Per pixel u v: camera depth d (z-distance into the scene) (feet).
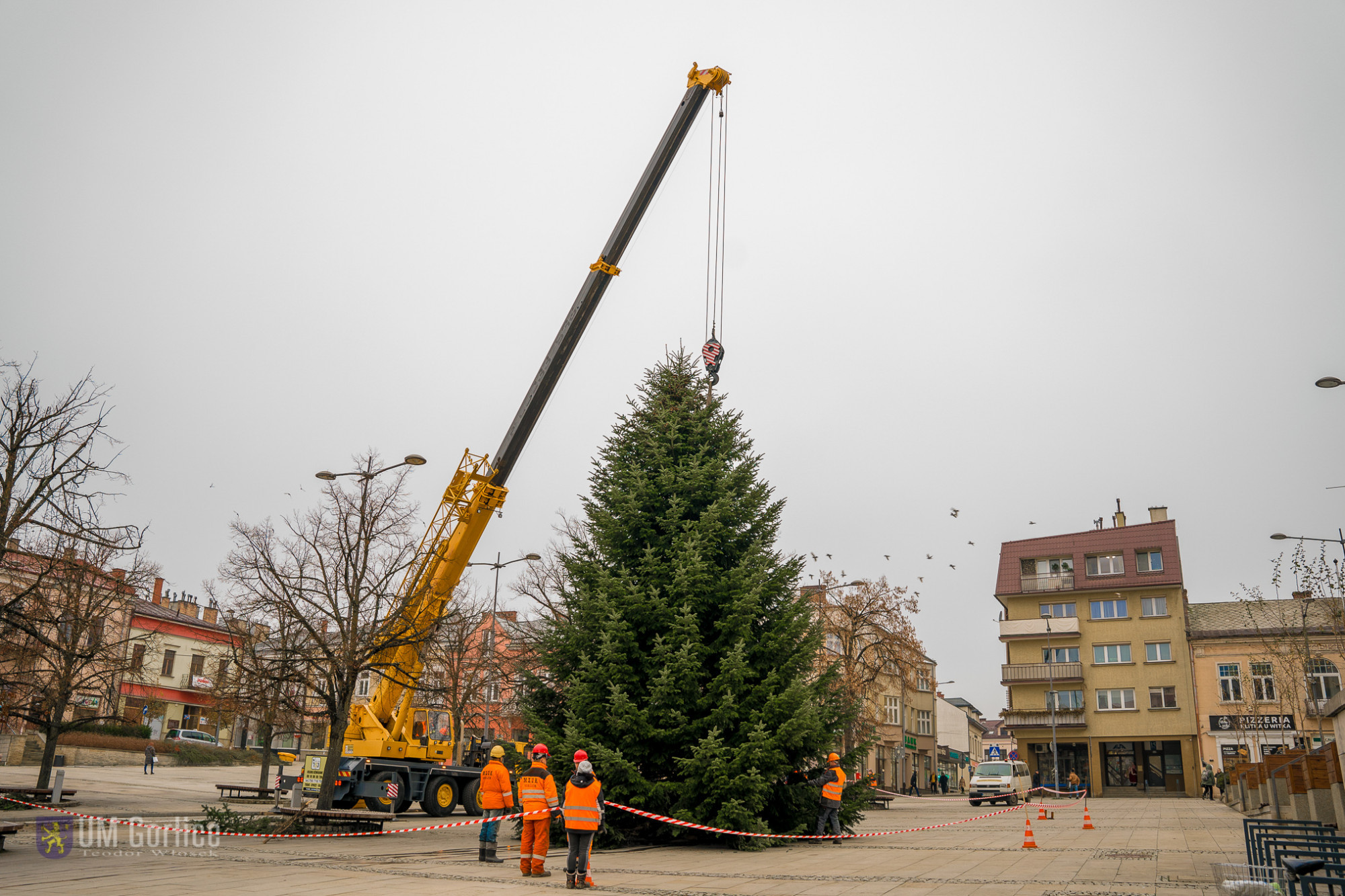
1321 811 56.34
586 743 57.00
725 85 86.17
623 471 67.51
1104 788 173.06
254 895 34.55
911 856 53.01
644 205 80.18
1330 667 130.31
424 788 82.02
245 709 86.53
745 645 61.57
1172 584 173.17
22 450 67.56
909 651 141.59
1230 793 115.85
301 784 77.20
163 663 190.60
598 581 62.08
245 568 70.54
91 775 130.82
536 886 39.17
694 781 56.08
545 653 64.34
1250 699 159.22
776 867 46.75
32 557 71.97
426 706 89.81
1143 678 173.17
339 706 66.49
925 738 250.16
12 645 75.66
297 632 73.36
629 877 42.78
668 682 57.77
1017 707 181.16
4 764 142.51
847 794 64.59
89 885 36.42
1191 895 35.45
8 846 50.75
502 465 74.02
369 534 68.54
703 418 69.82
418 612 71.00
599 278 77.30
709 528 63.36
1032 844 57.16
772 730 58.90
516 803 59.82
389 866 45.91
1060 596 184.14
